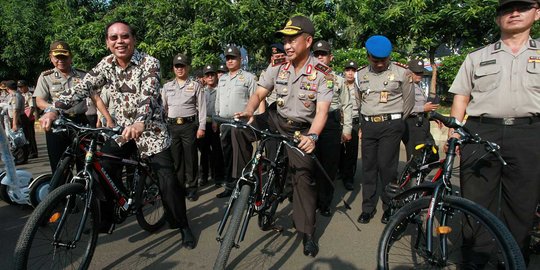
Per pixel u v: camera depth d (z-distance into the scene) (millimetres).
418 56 8203
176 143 4633
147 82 2826
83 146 2775
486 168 2506
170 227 3379
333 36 8203
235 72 4906
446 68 8688
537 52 2344
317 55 4641
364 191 3924
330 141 3904
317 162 2688
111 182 2889
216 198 4672
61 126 2596
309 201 3010
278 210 4172
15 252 2156
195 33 7758
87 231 2654
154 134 3057
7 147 3869
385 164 3773
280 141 2943
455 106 2686
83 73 4270
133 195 3164
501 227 2020
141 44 8125
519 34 2396
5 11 13352
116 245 3271
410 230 2391
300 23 2754
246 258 3031
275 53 4305
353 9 7645
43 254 2875
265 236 3451
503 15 2398
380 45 3654
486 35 7598
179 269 2861
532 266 2859
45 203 2277
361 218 3846
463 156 2605
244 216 2611
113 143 2938
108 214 2965
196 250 3184
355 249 3227
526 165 2381
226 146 4934
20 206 4340
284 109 3004
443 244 2223
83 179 2576
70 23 9578
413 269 2381
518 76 2363
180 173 4570
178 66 4738
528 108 2338
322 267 2902
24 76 14773
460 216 2324
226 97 4879
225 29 7480
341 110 4402
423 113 4664
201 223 3809
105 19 9039
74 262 2855
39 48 13875
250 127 2590
